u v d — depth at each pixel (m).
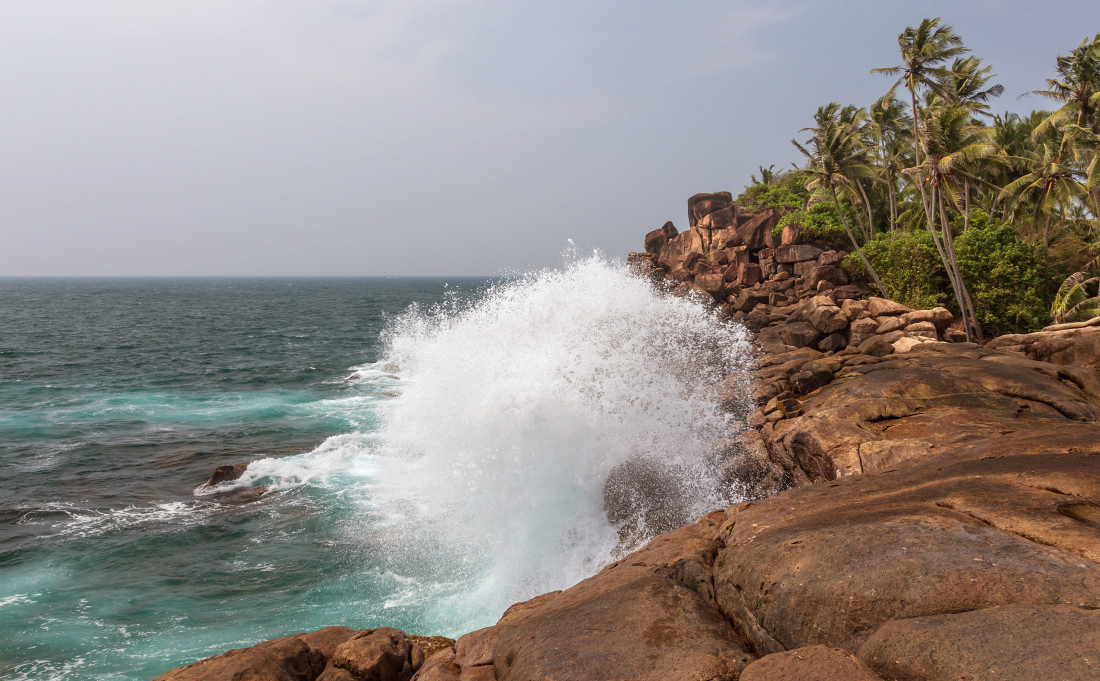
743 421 13.40
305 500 12.93
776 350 22.25
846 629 3.68
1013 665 2.86
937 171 24.66
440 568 10.11
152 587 9.74
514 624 5.10
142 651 8.14
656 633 4.25
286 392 25.17
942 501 4.92
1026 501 4.55
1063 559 3.62
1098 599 3.22
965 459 6.44
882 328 20.20
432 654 5.82
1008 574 3.52
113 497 13.45
